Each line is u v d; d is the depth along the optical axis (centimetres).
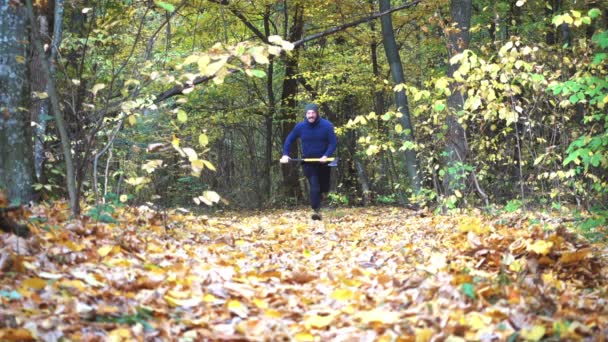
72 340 321
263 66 2402
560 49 1134
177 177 1792
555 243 584
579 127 1109
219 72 605
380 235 927
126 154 1237
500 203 1291
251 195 2461
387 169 2419
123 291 427
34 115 955
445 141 1268
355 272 551
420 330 342
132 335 339
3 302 356
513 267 532
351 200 2470
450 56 1366
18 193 696
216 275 493
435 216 1202
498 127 1428
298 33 2330
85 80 934
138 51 1504
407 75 2606
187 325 374
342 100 2386
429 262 599
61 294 391
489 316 372
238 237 811
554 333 344
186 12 1878
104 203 774
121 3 1028
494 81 1054
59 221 650
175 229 758
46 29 927
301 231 963
